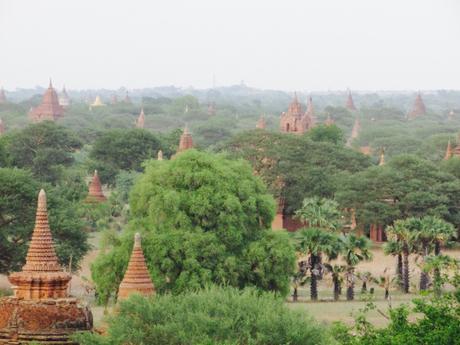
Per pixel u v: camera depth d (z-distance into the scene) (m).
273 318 56.91
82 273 120.25
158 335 56.19
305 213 121.44
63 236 112.62
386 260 141.12
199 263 88.69
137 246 65.56
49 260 58.12
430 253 119.88
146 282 65.25
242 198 94.31
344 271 110.31
